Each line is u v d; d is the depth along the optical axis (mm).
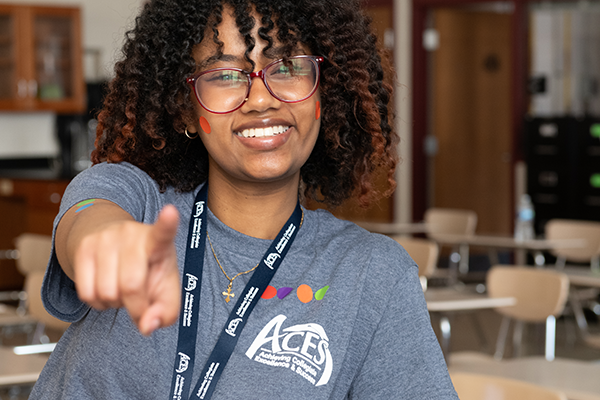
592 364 2818
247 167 975
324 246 1011
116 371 904
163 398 894
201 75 970
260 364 911
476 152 8961
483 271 8398
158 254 519
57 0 8422
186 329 927
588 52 7695
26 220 7617
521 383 2270
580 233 5930
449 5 8047
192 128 1022
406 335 972
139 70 1039
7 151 8539
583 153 6836
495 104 9094
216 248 995
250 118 965
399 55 8398
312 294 962
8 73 8055
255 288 961
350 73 1088
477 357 3902
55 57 8250
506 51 9141
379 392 962
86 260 526
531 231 7355
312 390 907
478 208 8984
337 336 939
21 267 5191
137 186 980
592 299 6367
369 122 1128
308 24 1015
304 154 1010
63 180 6797
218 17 964
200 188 1053
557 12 7707
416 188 8422
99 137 1096
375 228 7047
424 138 8453
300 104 984
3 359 2691
